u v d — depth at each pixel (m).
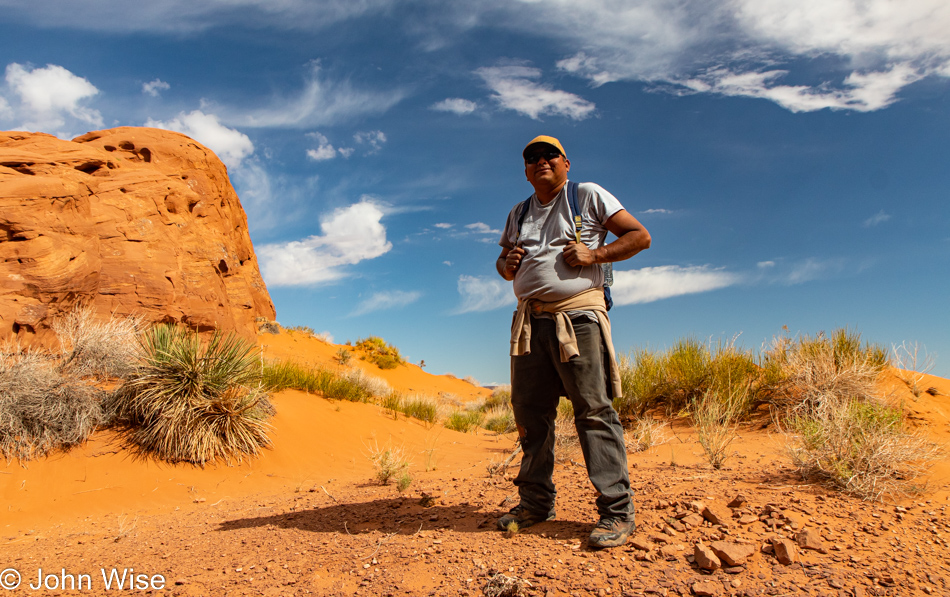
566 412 8.40
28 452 6.81
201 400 8.14
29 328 8.90
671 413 8.82
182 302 13.26
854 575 2.53
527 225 3.39
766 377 8.05
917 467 3.80
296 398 11.70
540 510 3.51
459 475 6.84
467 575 2.80
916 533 2.96
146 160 16.70
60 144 13.59
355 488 6.74
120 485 6.94
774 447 5.82
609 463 3.08
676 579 2.56
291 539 3.87
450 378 37.72
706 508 3.29
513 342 3.34
